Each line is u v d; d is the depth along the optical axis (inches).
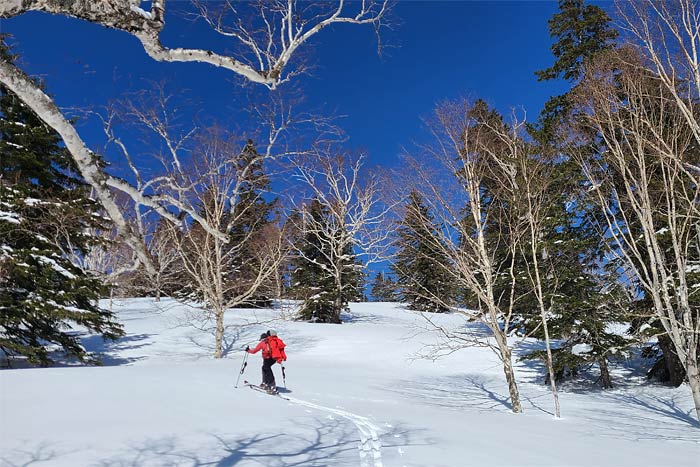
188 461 226.2
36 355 649.0
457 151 553.9
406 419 379.9
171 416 318.3
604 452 312.5
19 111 709.3
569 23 767.1
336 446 272.1
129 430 275.7
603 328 684.7
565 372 770.2
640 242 628.7
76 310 669.9
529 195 537.3
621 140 534.0
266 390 481.1
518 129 577.0
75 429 273.0
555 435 367.9
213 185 515.5
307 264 1481.3
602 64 512.4
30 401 338.3
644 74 484.7
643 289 663.8
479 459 256.2
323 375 671.1
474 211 555.5
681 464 295.0
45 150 709.9
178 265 947.3
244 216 858.8
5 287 637.9
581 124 559.5
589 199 606.9
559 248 685.9
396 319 1429.6
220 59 130.0
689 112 438.0
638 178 569.0
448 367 836.0
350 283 1472.7
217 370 631.2
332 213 1347.2
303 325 1200.8
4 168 677.9
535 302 732.0
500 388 687.7
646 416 518.3
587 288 707.4
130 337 1000.9
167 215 95.5
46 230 604.7
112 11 94.7
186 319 1200.2
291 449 258.2
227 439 270.5
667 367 697.6
